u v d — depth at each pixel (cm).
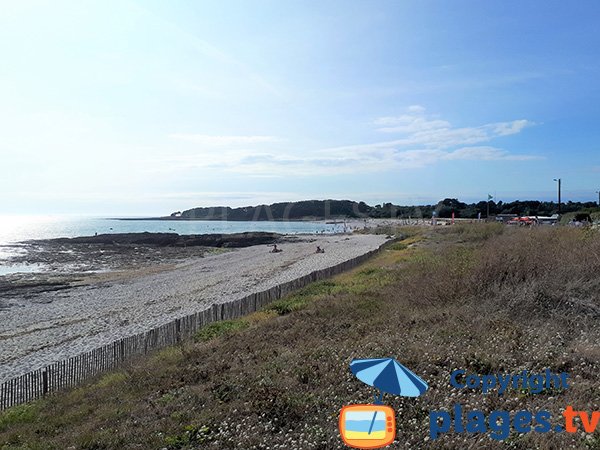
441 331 1251
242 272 4638
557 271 1555
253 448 739
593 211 6688
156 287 3988
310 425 796
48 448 860
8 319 2908
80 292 3894
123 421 935
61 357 2019
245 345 1429
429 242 4691
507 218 7812
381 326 1431
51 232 15962
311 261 5150
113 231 16425
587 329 1199
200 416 884
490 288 1559
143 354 1620
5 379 1738
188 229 17012
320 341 1340
